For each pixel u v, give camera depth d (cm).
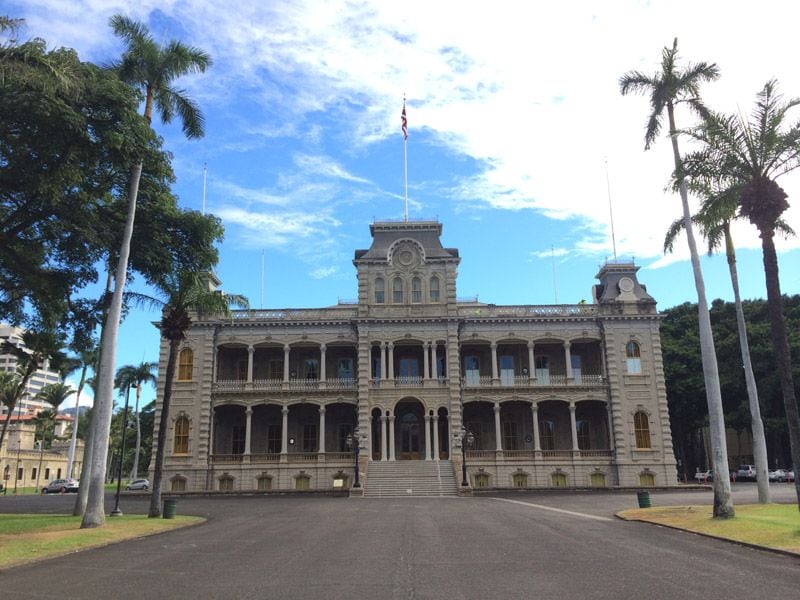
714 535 2017
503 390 5703
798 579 1324
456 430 5512
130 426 11394
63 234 2858
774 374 6475
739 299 3272
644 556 1639
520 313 5853
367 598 1156
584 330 5784
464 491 4819
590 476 5519
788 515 2373
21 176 2420
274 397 5691
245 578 1366
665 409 5572
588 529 2286
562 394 5669
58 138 2333
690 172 2544
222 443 5812
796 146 2303
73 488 7362
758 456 3053
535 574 1384
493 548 1798
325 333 5831
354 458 5416
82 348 3269
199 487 5462
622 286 5844
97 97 2448
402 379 5653
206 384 5669
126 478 12738
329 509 3375
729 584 1271
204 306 3403
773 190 2272
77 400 7644
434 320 5725
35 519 2830
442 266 5891
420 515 2922
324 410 5681
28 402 14725
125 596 1198
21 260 2789
